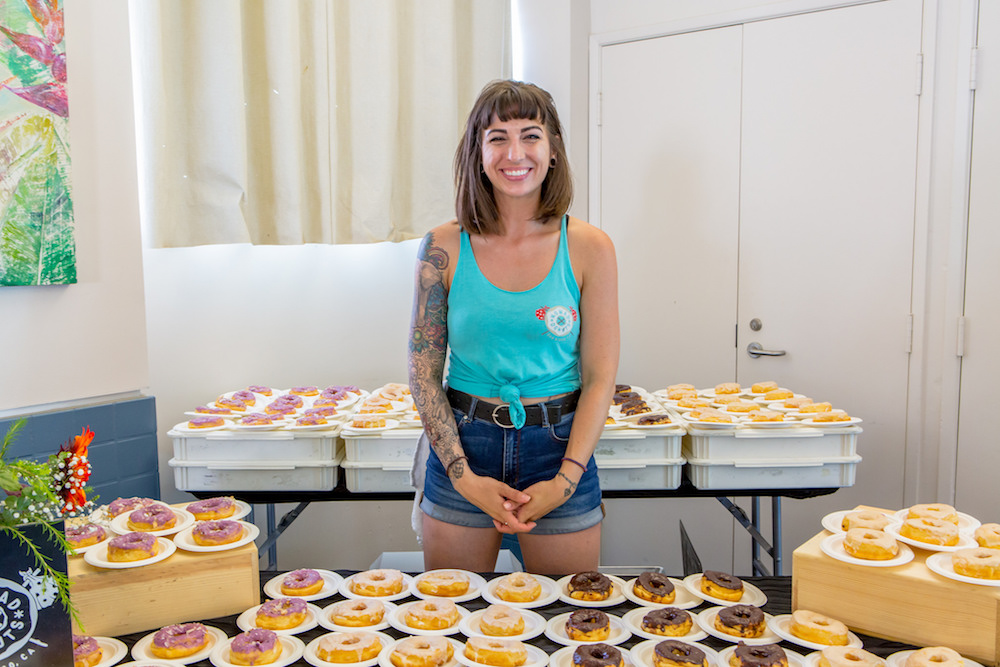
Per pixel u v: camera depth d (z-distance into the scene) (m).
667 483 2.15
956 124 2.68
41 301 2.01
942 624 1.12
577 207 3.29
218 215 2.57
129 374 2.21
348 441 2.13
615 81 3.29
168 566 1.24
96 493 2.11
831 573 1.21
